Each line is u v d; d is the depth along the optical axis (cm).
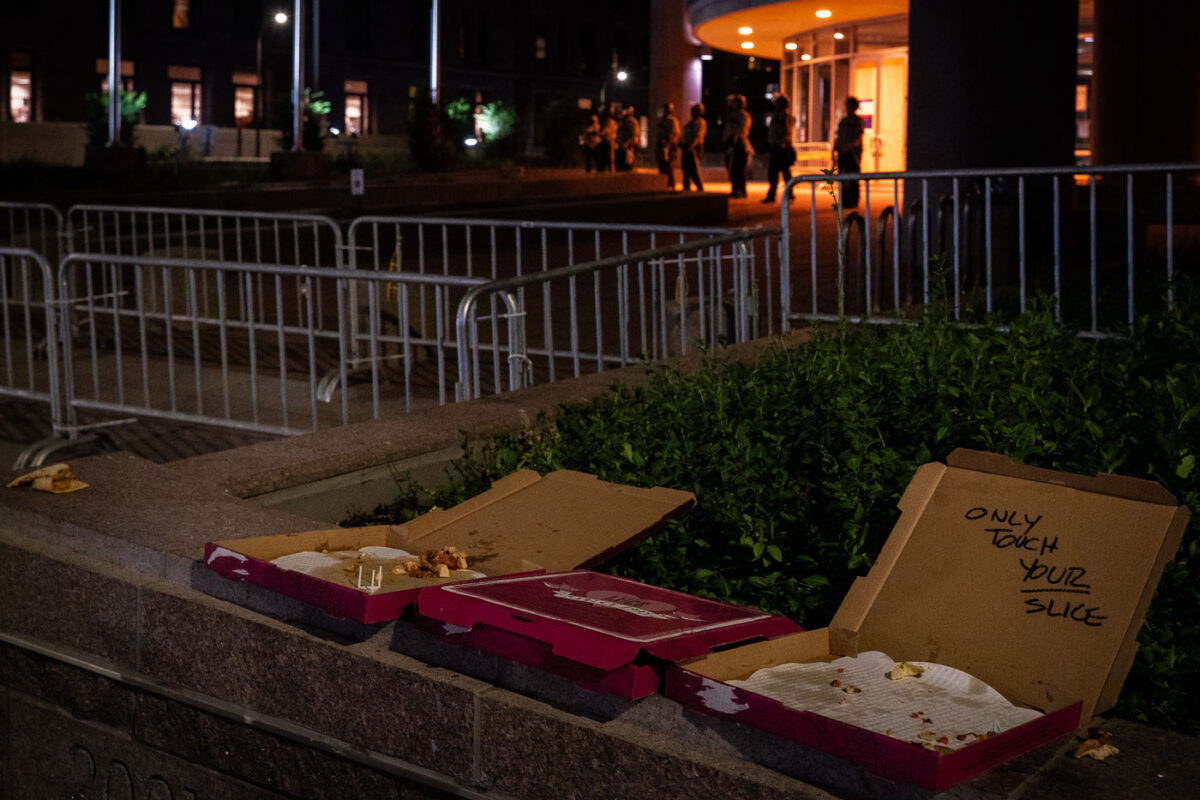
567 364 1045
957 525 279
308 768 286
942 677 239
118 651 325
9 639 351
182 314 1303
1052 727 219
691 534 384
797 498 389
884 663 247
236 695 300
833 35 3206
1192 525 329
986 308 806
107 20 4541
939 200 1215
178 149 3153
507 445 467
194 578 315
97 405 784
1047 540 266
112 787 333
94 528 341
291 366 1053
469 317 606
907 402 436
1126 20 1752
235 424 739
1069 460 372
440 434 475
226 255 1764
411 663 270
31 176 2381
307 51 5203
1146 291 838
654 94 4528
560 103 4088
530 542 324
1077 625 247
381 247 1941
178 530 342
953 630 256
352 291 962
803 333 755
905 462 373
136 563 329
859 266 856
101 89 4556
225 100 4956
